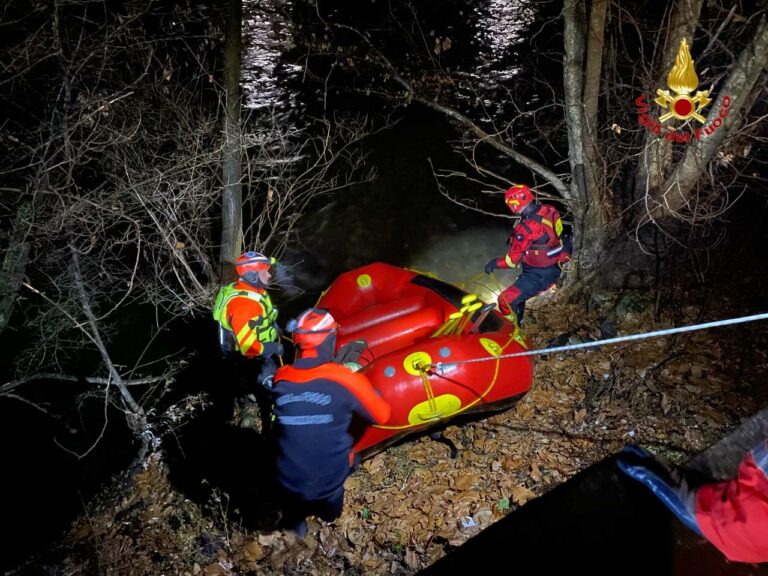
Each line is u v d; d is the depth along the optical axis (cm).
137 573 450
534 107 1225
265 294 472
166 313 823
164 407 685
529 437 483
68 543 512
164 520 501
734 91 571
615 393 506
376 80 1357
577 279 671
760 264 640
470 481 452
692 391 493
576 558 219
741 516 193
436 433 478
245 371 506
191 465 565
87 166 705
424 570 230
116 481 590
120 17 608
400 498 452
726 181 744
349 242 939
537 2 1564
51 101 589
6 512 584
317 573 416
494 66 1409
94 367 773
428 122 1209
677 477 225
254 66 1452
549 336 619
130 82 695
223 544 457
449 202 990
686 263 650
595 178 645
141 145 728
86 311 584
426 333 520
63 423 700
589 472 247
